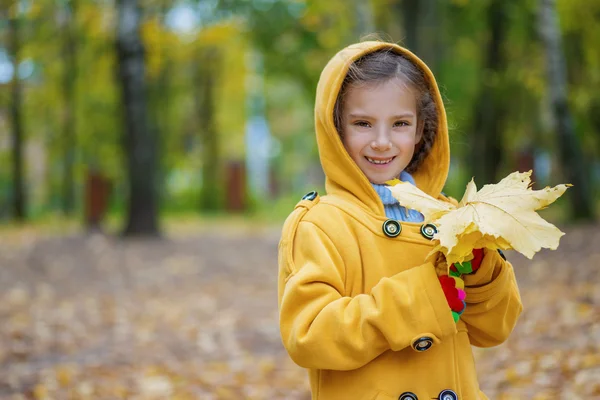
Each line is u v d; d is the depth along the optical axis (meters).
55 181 23.14
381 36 2.21
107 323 6.27
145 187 12.03
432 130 2.04
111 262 9.66
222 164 24.36
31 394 4.20
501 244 1.63
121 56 11.94
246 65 21.28
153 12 13.05
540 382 4.00
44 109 20.45
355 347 1.67
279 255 1.90
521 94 14.39
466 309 1.85
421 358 1.78
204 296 7.64
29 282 8.20
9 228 15.65
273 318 6.54
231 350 5.40
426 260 1.80
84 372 4.70
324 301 1.72
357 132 1.89
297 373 4.75
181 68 21.16
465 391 1.82
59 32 17.45
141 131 11.97
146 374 4.67
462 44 16.66
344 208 1.86
